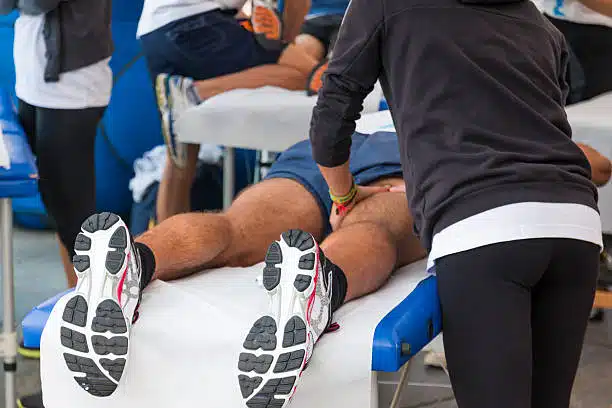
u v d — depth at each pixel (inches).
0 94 140.1
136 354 70.7
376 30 69.2
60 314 73.9
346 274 77.2
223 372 69.8
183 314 72.9
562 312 70.1
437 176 67.0
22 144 115.3
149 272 76.7
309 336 64.8
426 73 68.1
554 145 68.0
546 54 72.1
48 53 127.1
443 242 66.4
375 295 82.0
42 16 127.0
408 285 85.5
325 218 96.0
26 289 166.4
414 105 68.8
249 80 167.0
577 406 119.8
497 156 65.6
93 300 65.2
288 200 94.7
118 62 196.9
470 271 65.6
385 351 67.8
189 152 167.8
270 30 169.8
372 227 86.0
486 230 64.4
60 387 73.1
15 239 203.5
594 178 109.0
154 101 199.2
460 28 68.1
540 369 72.9
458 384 68.5
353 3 71.1
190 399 70.5
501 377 65.6
